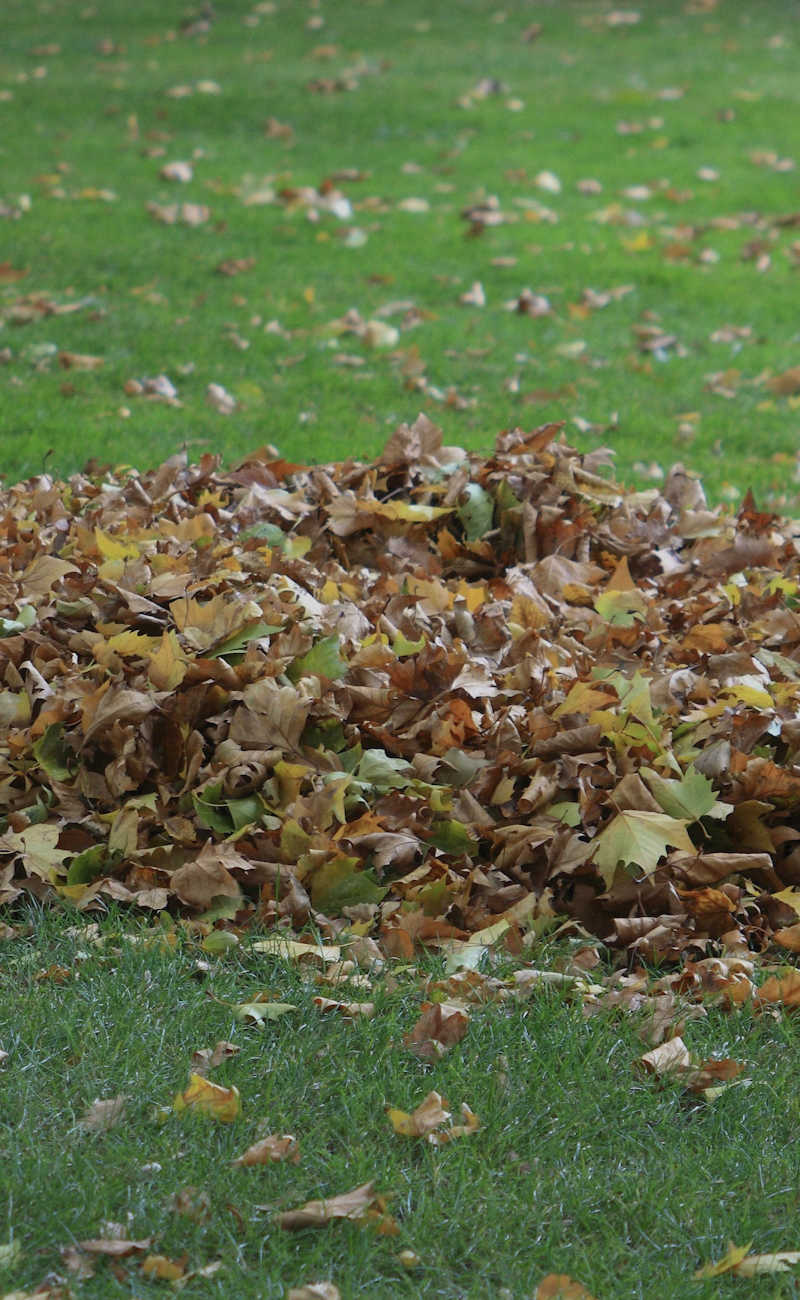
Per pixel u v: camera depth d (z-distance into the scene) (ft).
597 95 66.49
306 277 42.29
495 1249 11.75
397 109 62.85
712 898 16.07
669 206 51.26
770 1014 14.70
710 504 28.86
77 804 17.08
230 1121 12.87
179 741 17.49
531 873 16.71
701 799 16.97
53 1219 11.66
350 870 16.14
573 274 43.70
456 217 48.85
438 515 23.94
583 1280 11.47
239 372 34.76
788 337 39.68
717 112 63.67
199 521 22.40
